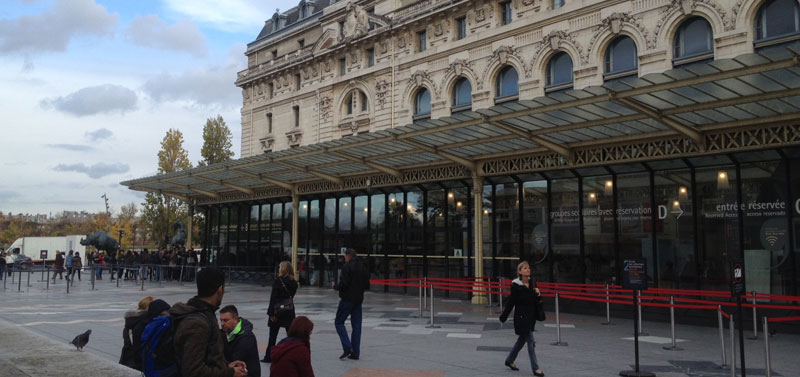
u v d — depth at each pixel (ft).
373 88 101.45
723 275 53.93
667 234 58.08
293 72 121.70
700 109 45.21
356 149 69.97
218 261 125.08
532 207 70.08
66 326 48.52
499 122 53.88
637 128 54.54
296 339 18.33
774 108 46.16
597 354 37.19
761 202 52.21
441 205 81.71
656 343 42.32
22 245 173.06
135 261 125.70
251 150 133.08
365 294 85.10
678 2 63.41
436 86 90.17
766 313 50.34
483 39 83.20
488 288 67.56
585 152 61.26
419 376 29.89
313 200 103.24
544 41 75.77
